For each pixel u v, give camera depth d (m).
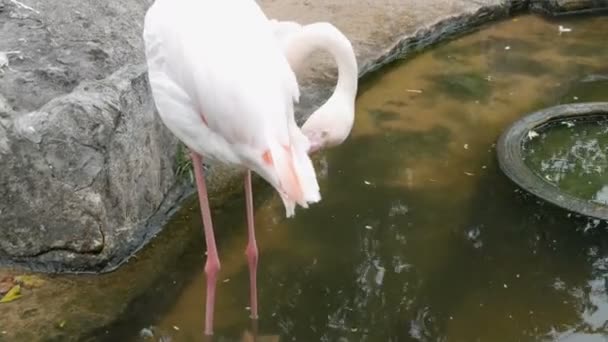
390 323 2.62
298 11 4.32
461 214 3.10
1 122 2.67
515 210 3.10
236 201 3.09
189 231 2.95
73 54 3.09
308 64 3.90
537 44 4.39
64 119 2.65
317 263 2.85
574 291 2.76
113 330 2.53
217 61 2.21
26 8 3.27
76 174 2.67
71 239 2.72
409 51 4.25
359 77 3.92
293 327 2.60
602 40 4.45
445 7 4.51
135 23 3.37
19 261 2.76
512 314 2.66
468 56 4.25
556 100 3.86
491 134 3.58
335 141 2.51
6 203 2.70
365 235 2.99
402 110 3.75
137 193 2.86
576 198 3.10
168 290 2.70
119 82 2.81
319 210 3.11
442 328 2.60
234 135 2.22
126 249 2.82
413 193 3.21
